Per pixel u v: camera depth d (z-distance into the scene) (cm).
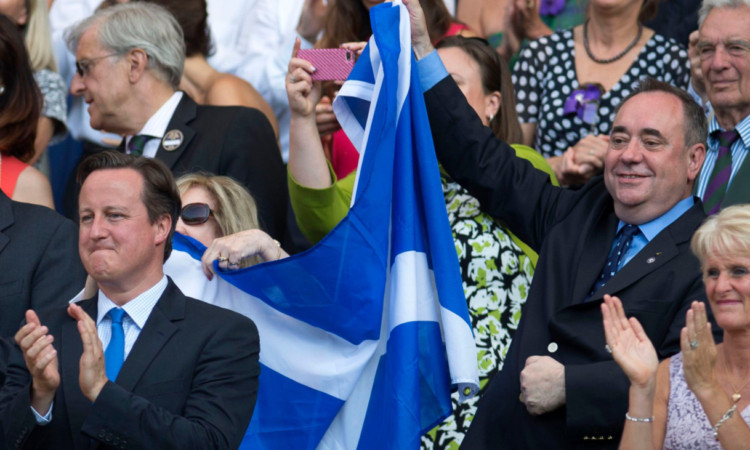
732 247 1291
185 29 2227
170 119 1920
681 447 1309
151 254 1320
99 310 1325
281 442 1488
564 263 1509
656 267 1439
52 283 1600
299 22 2441
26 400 1230
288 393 1495
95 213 1302
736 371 1321
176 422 1223
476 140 1622
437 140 1636
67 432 1258
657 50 2072
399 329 1446
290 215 2158
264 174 1911
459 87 1742
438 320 1483
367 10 2138
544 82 2106
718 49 1670
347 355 1484
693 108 1512
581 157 1894
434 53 1630
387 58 1490
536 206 1612
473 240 1677
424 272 1483
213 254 1513
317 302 1473
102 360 1219
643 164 1478
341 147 1997
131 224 1302
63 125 2272
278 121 2425
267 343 1505
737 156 1667
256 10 2528
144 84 1916
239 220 1605
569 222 1548
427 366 1469
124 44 1902
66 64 2491
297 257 1462
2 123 1802
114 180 1309
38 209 1648
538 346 1464
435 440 1611
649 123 1484
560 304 1481
